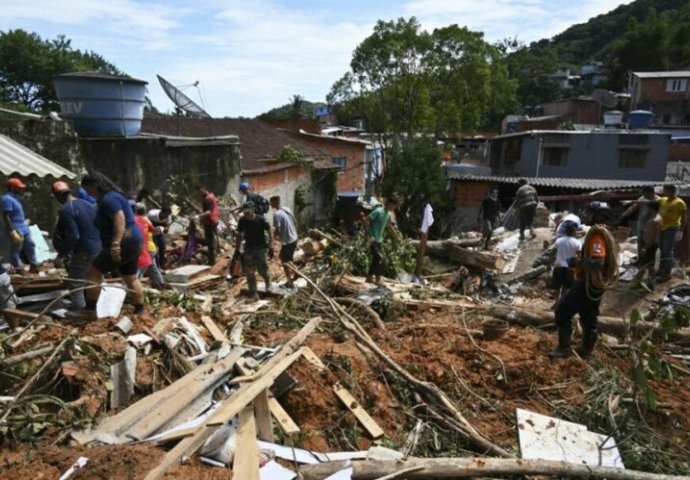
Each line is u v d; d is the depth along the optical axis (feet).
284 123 120.26
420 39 98.17
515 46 258.57
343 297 27.81
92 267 18.01
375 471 12.14
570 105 152.35
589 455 14.34
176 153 43.88
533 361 18.97
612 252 18.25
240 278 31.09
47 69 139.23
